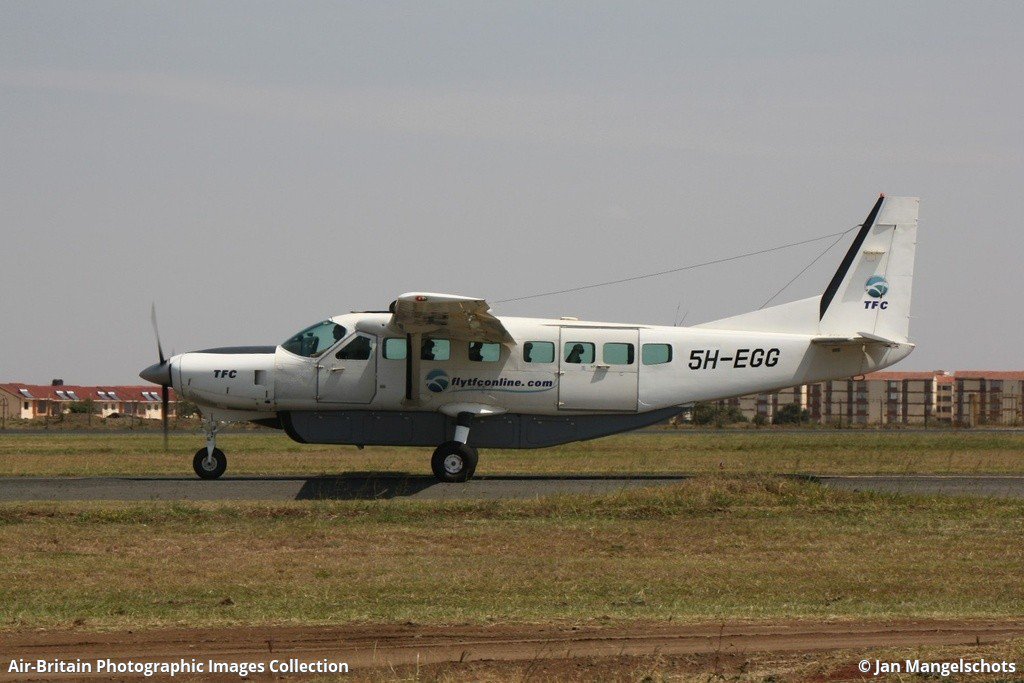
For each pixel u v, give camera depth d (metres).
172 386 77.88
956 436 157.00
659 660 31.00
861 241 81.19
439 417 78.38
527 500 61.97
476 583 43.38
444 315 71.06
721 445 132.62
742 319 81.50
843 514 59.72
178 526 55.81
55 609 38.31
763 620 36.22
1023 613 37.50
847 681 29.03
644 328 79.88
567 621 36.03
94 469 93.38
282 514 58.75
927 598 40.81
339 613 37.56
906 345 80.75
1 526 55.47
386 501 61.84
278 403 77.62
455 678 29.56
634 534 54.38
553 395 78.25
